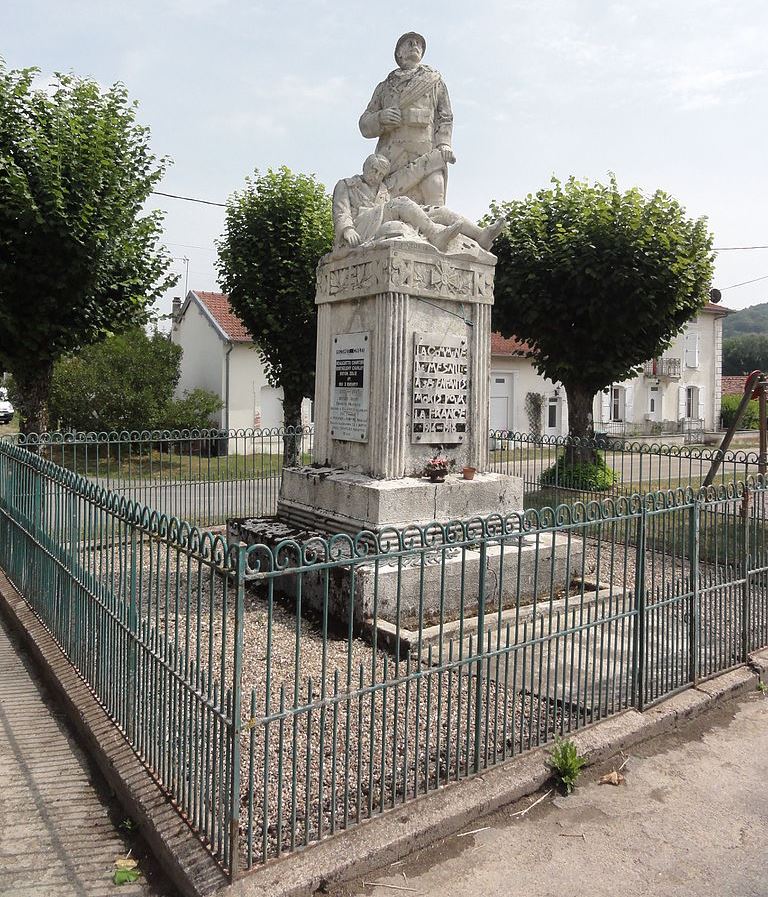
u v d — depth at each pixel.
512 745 4.15
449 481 7.23
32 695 5.40
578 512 4.87
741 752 4.63
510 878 3.32
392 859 3.37
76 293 11.51
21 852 3.52
